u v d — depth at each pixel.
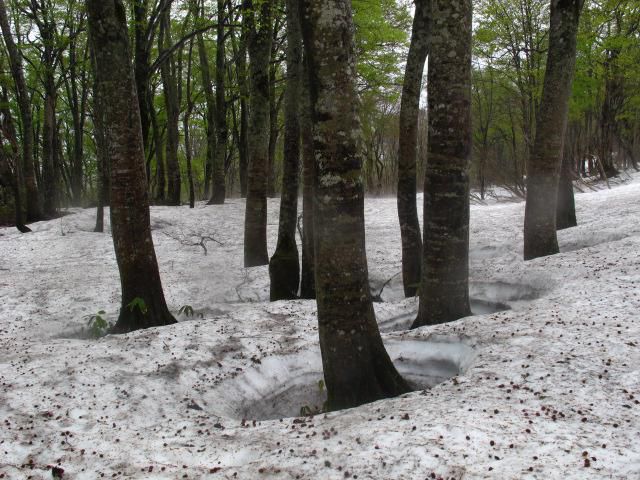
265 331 6.52
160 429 4.16
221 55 19.61
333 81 4.14
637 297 5.53
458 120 5.65
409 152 7.68
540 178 8.39
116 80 6.56
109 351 5.77
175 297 9.03
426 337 5.71
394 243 12.48
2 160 15.98
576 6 7.77
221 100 20.09
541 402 3.69
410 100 7.48
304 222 8.48
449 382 4.33
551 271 7.42
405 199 7.83
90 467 3.54
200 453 3.67
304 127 8.02
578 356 4.36
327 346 4.54
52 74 19.56
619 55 18.11
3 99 21.70
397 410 3.86
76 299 8.63
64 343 6.17
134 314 7.01
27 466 3.57
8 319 7.70
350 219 4.34
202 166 35.25
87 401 4.62
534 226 8.55
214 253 12.98
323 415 4.14
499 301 7.54
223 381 5.31
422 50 7.31
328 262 4.43
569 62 7.93
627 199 12.96
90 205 23.88
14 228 16.95
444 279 6.14
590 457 2.98
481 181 20.50
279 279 8.66
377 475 3.02
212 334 6.36
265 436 3.83
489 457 3.05
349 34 4.16
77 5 18.66
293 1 8.41
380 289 9.37
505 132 30.09
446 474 2.94
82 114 24.33
